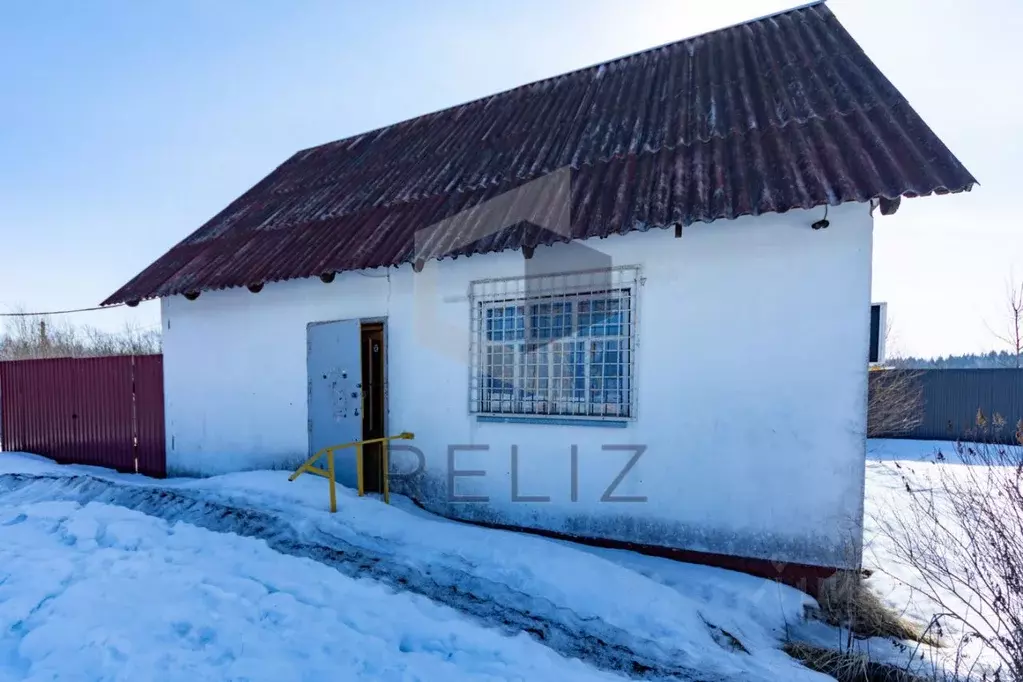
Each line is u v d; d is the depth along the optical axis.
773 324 4.59
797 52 6.27
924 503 5.09
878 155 4.25
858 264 4.34
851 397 4.37
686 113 5.96
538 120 7.55
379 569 4.30
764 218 4.62
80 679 2.72
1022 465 3.80
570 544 5.21
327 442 6.68
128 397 8.80
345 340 6.48
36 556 4.27
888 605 4.54
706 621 3.95
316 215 7.56
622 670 3.25
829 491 4.43
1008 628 3.40
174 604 3.47
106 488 6.43
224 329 7.59
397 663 2.98
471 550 4.71
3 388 10.67
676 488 4.91
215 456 7.69
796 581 4.49
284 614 3.42
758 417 4.64
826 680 3.38
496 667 3.02
